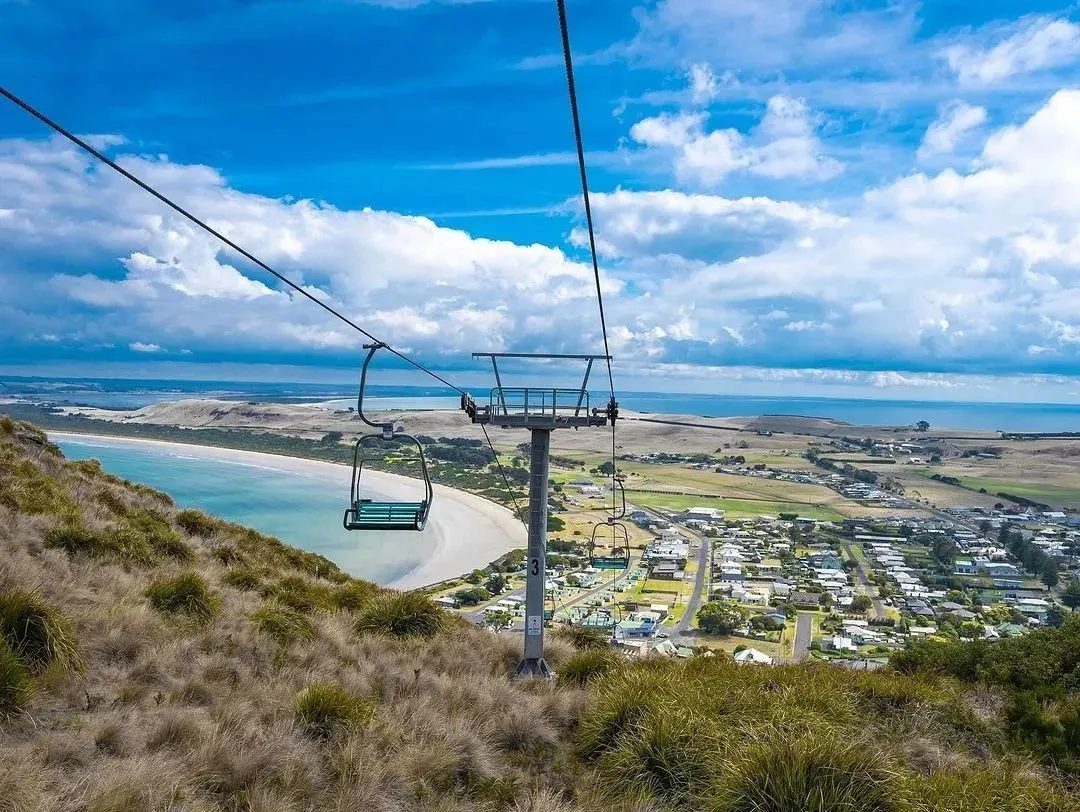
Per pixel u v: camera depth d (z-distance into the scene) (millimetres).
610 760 7805
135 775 5605
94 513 17109
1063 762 8195
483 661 13484
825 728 7637
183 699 7941
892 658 13586
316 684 8305
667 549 119562
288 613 12109
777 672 11078
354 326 11359
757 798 6246
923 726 8914
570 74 6004
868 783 6348
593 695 9969
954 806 6402
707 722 7984
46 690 7316
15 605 7977
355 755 6941
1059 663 10938
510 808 6816
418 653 12531
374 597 16031
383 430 13602
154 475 168875
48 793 5195
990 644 12609
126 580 12039
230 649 9969
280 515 120250
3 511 13789
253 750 6551
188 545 17203
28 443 22297
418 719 8508
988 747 8633
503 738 8562
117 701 7527
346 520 13445
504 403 14336
